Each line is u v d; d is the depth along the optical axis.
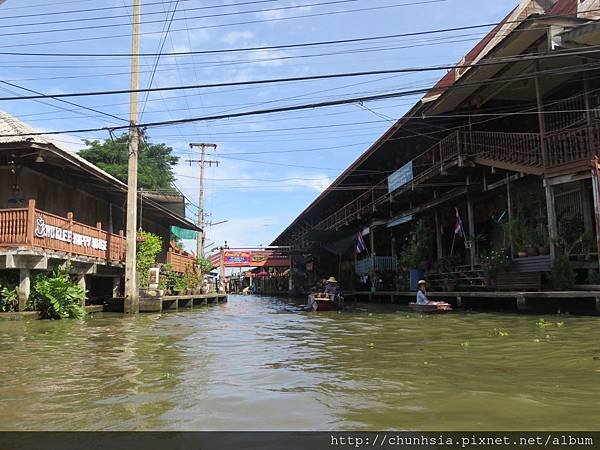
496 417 4.31
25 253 13.91
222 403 5.04
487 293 15.02
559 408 4.55
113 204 23.47
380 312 18.48
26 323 13.70
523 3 20.39
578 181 14.30
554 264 12.98
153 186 36.88
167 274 25.86
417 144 24.52
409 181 21.61
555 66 14.66
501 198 19.06
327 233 36.91
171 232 33.31
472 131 17.61
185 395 5.39
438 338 9.71
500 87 16.67
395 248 30.11
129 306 18.48
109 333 11.71
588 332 9.54
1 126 17.09
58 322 14.26
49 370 6.91
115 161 36.78
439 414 4.45
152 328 13.05
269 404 4.96
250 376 6.39
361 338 10.30
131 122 18.86
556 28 12.96
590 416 4.30
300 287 54.16
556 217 14.23
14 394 5.49
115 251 20.17
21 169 16.31
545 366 6.58
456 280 18.53
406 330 11.39
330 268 45.03
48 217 15.04
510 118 18.64
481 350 8.02
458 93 17.53
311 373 6.52
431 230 23.27
